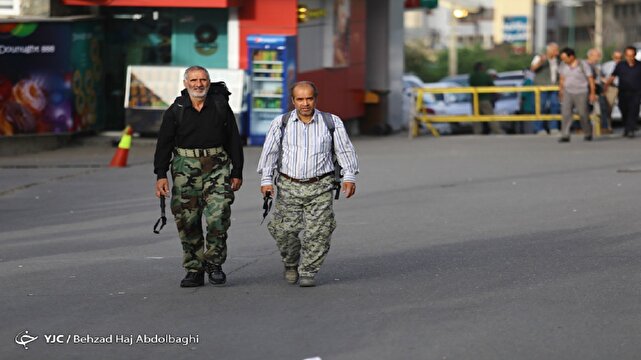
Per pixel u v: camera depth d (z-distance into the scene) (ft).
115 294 93.30
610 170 182.70
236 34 250.78
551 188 161.07
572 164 193.47
